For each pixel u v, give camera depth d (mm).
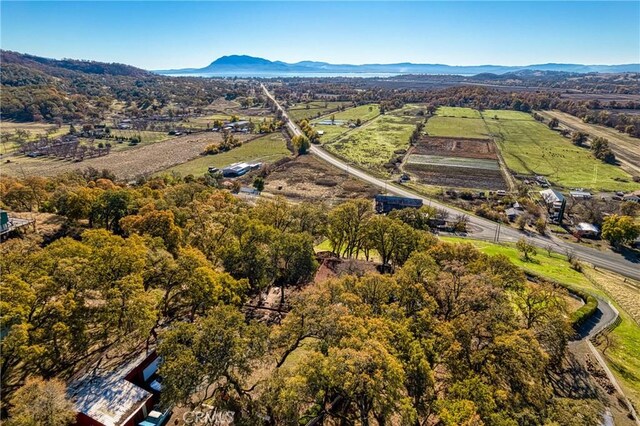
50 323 34719
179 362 32062
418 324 40312
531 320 51438
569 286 73438
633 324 62875
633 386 47312
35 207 84688
